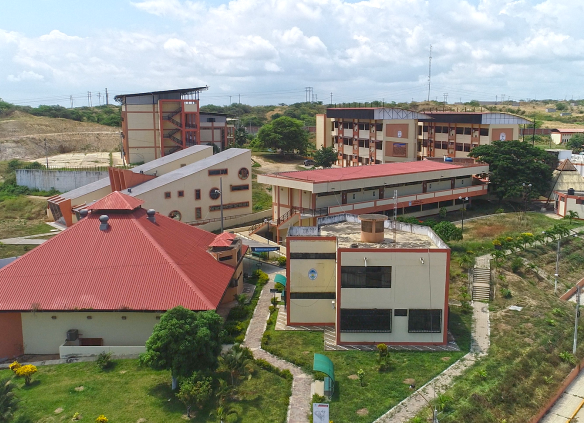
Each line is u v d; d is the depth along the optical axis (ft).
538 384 136.15
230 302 182.80
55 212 295.07
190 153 316.40
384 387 127.75
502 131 349.00
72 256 162.61
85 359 140.87
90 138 499.92
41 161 416.87
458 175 284.00
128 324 148.56
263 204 316.19
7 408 110.11
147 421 112.37
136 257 162.30
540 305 180.04
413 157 367.45
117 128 551.18
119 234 170.60
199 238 196.85
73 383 127.65
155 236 173.37
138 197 250.98
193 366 120.88
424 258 146.20
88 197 292.20
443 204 289.12
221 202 252.42
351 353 145.07
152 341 120.67
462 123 358.23
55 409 116.26
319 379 130.82
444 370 136.77
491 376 134.31
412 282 147.54
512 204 310.45
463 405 120.88
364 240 158.81
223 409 114.11
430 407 119.24
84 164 398.21
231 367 125.18
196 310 145.38
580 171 332.60
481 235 245.65
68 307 145.69
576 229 259.60
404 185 269.85
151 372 133.18
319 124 443.32
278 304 179.42
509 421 120.06
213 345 122.93
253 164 409.28
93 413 114.83
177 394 115.96
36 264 159.84
